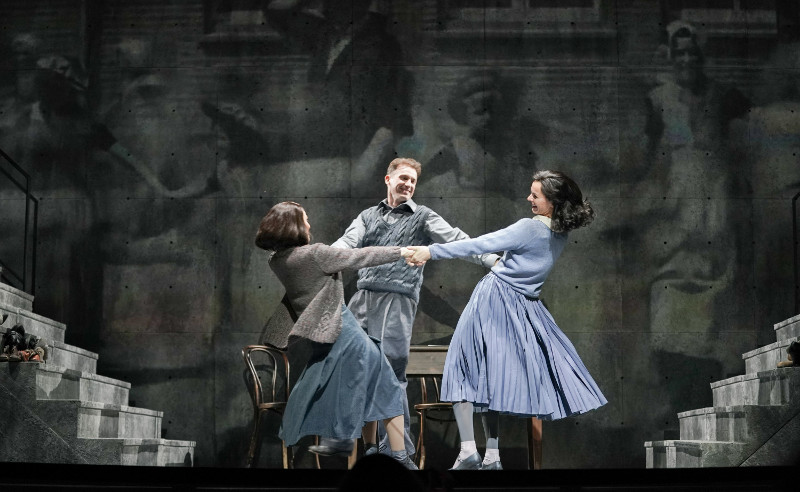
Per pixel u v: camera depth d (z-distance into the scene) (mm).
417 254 9672
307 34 14422
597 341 13789
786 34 14398
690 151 14180
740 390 12031
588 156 14172
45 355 10961
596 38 14414
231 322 13859
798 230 14008
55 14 14406
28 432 10250
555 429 13594
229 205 14094
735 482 7090
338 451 8094
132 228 14047
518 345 9555
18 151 14172
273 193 14117
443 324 13812
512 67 14359
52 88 14297
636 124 14242
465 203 14055
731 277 13938
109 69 14344
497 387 9320
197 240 14023
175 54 14383
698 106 14273
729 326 13828
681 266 13961
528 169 14148
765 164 14164
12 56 14344
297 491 7160
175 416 13625
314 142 14211
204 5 14453
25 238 13898
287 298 8609
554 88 14305
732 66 14352
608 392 13680
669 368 13742
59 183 14109
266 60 14375
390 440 8414
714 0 14438
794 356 10758
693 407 13648
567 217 9914
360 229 12039
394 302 11422
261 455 13523
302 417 8125
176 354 13766
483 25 14438
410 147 14172
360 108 14266
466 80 14312
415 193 14086
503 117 14250
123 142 14203
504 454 13492
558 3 14438
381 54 14367
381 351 8570
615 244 14000
